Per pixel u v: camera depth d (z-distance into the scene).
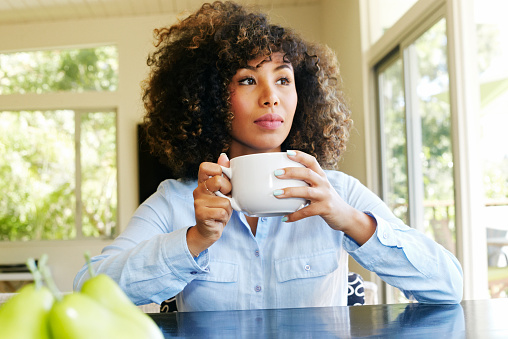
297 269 0.93
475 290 2.42
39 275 0.34
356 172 4.43
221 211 0.70
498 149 2.40
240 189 0.69
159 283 0.77
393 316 0.65
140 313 0.37
